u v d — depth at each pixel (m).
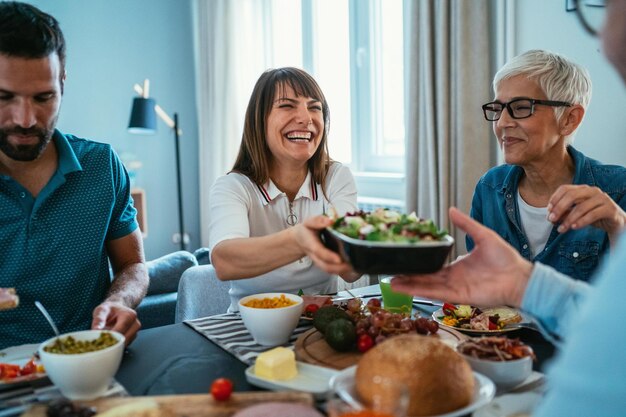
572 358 0.44
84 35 4.00
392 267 0.78
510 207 1.52
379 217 0.88
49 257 1.29
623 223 1.12
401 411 0.61
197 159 4.62
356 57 3.40
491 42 2.37
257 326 1.01
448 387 0.67
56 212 1.30
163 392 0.83
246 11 4.05
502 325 1.11
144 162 4.34
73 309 1.33
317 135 1.53
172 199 4.51
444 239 0.80
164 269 2.35
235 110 4.05
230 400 0.74
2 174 1.23
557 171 1.44
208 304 1.75
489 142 2.37
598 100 1.99
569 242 1.40
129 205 1.50
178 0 4.43
